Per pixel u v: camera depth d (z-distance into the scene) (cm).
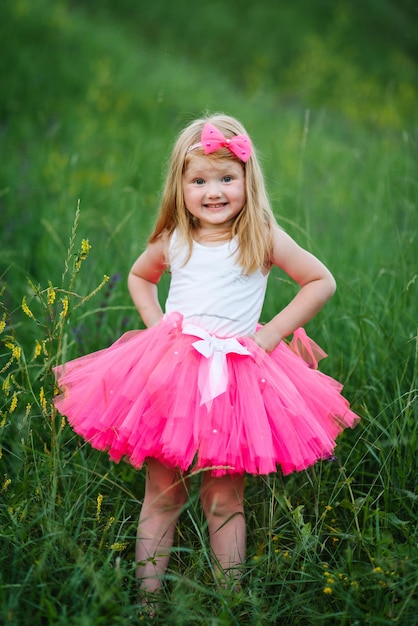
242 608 214
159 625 205
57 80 804
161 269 264
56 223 421
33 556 205
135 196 424
